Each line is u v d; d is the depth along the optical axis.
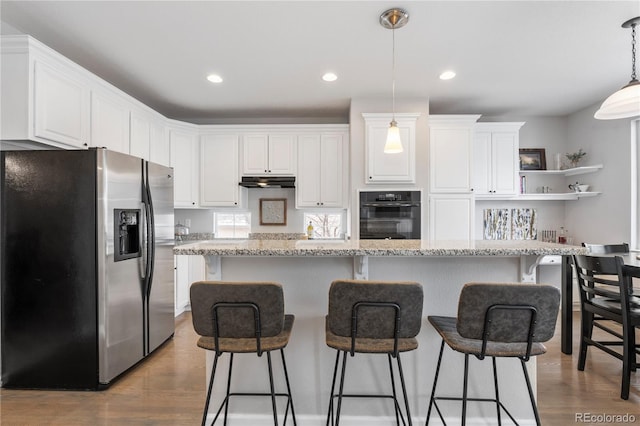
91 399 2.13
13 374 2.24
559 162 4.29
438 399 1.71
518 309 1.28
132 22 2.23
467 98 3.74
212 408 1.87
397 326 1.34
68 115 2.40
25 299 2.23
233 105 3.93
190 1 2.01
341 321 1.36
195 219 4.42
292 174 4.07
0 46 2.09
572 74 3.10
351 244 1.78
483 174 4.06
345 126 4.03
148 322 2.67
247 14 2.14
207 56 2.72
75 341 2.22
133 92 3.52
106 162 2.21
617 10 2.11
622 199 3.60
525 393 1.80
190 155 4.05
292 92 3.52
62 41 2.47
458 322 1.34
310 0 2.01
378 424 1.82
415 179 3.66
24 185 2.22
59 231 2.21
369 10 2.11
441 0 2.01
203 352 2.84
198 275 4.14
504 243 1.82
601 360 2.65
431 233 3.71
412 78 3.17
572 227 4.34
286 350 1.85
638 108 1.85
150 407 2.04
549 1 2.02
